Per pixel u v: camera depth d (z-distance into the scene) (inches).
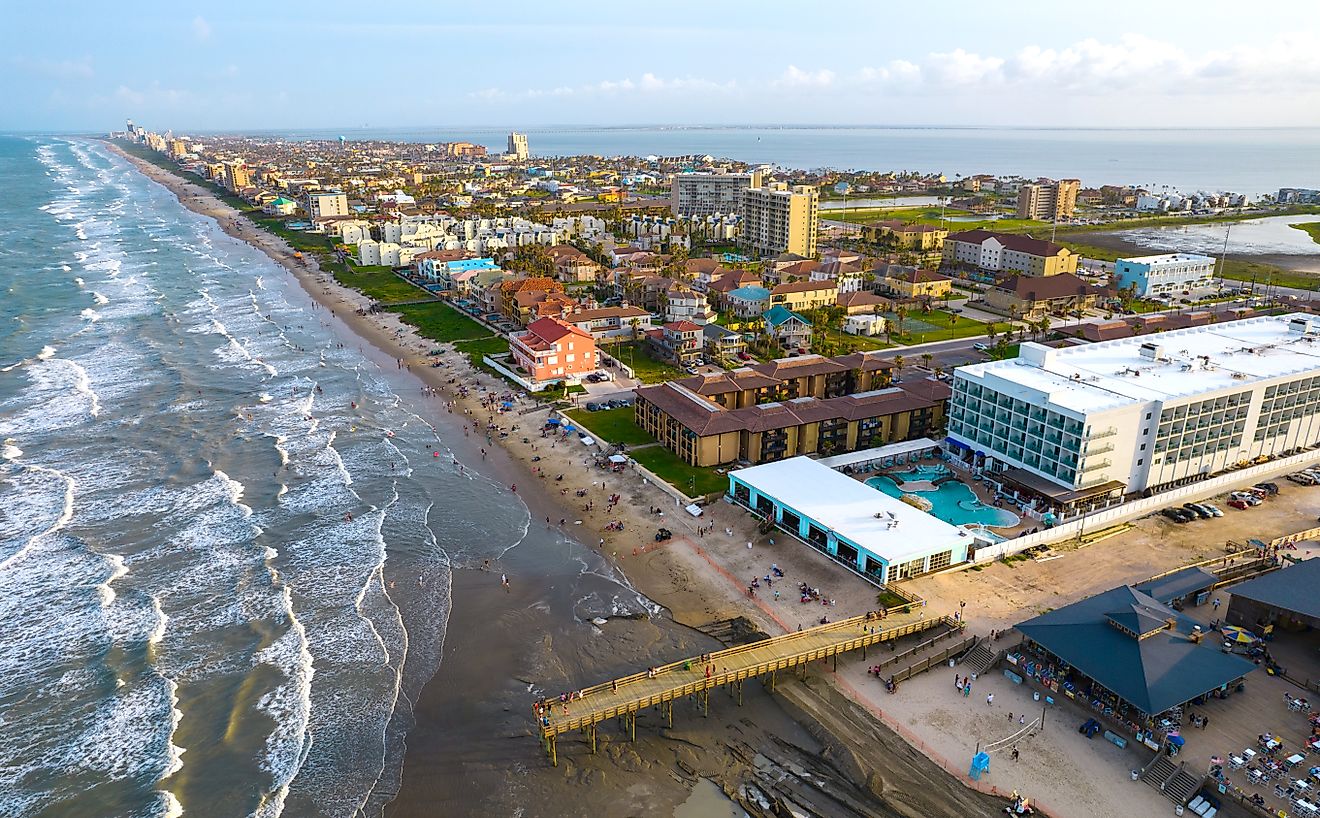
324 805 2317.9
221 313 7839.6
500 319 7450.8
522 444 4719.5
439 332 7165.4
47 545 3636.8
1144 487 4008.4
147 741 2554.1
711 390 4729.3
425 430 4960.6
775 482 3838.6
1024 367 4468.5
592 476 4291.3
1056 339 6727.4
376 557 3567.9
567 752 2497.5
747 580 3326.8
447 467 4448.8
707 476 4210.1
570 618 3134.8
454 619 3152.1
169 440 4766.2
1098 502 3858.3
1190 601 3139.8
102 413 5162.4
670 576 3385.8
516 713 2659.9
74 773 2432.3
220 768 2449.6
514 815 2273.6
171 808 2293.3
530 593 3307.1
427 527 3821.4
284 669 2878.9
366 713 2674.7
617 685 2628.0
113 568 3459.6
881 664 2807.6
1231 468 4254.4
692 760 2456.9
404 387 5753.0
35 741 2554.1
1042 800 2225.6
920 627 2918.3
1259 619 2896.2
